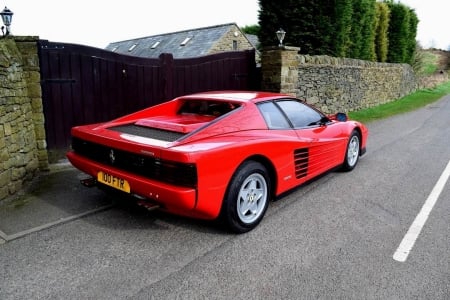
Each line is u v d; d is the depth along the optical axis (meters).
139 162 2.87
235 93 4.07
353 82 11.65
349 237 3.08
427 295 2.29
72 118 5.46
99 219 3.40
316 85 9.60
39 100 4.70
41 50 4.97
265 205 3.35
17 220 3.35
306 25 9.55
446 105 14.91
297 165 3.77
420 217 3.53
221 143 2.91
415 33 18.72
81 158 3.46
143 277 2.46
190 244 2.93
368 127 9.41
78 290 2.31
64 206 3.71
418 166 5.45
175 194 2.62
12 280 2.41
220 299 2.23
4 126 3.81
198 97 3.96
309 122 4.22
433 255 2.79
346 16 10.31
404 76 17.23
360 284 2.40
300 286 2.37
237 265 2.62
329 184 4.56
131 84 6.07
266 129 3.52
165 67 6.48
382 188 4.41
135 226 3.26
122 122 3.82
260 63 8.66
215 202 2.83
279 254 2.78
